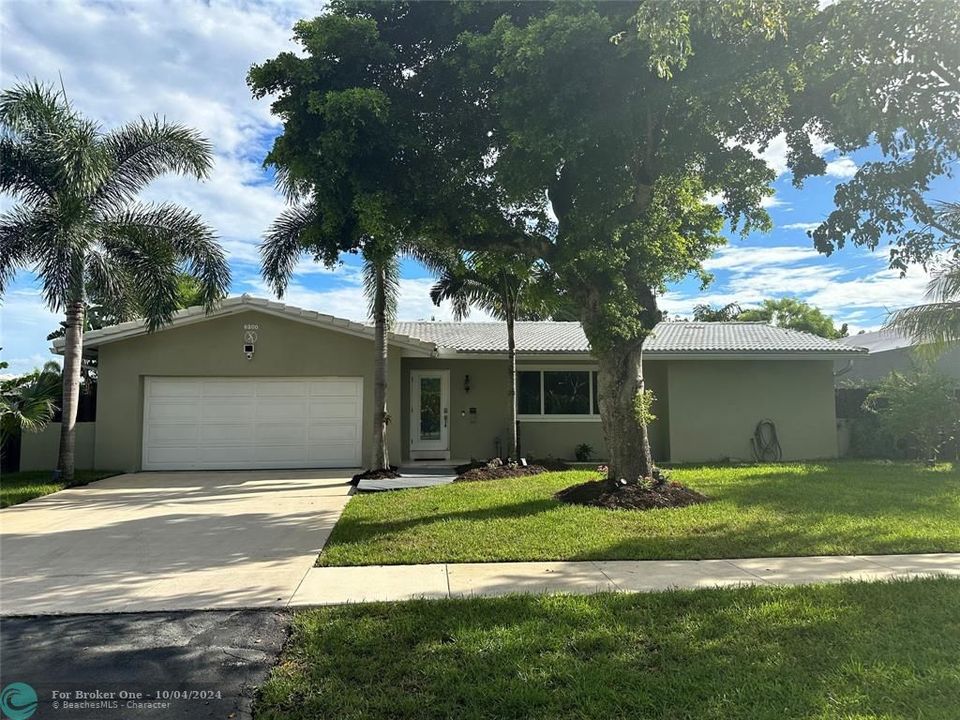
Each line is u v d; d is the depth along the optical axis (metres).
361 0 9.23
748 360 18.19
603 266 9.68
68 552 7.75
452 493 11.62
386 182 9.27
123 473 15.47
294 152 9.20
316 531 8.87
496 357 17.42
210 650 4.75
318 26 8.92
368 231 9.02
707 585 6.08
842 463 16.23
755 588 5.89
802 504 9.93
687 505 9.91
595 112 8.05
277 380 16.39
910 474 13.51
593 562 6.98
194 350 16.03
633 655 4.49
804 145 9.48
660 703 3.80
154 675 4.35
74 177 13.21
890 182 7.39
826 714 3.64
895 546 7.53
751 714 3.64
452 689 4.01
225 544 8.12
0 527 9.27
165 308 14.98
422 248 15.02
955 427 15.45
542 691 3.94
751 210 11.13
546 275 10.91
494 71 8.15
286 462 16.27
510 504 10.28
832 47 7.13
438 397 18.19
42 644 4.89
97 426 15.74
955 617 5.11
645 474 10.54
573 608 5.36
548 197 10.58
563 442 18.16
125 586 6.30
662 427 18.27
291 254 14.80
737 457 17.92
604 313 9.98
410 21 9.55
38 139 13.44
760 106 8.64
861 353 17.58
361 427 16.47
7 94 13.38
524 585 6.14
